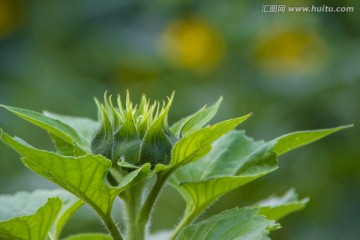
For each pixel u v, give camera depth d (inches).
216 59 442.9
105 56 482.6
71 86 466.3
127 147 153.9
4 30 485.4
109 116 158.6
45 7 496.4
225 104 408.5
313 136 166.4
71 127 162.7
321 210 396.2
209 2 452.8
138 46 476.4
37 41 490.9
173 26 462.9
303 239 387.5
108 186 147.9
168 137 156.0
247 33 433.1
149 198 157.2
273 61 422.6
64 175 146.1
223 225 148.3
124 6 492.4
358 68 403.2
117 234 156.2
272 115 401.7
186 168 175.9
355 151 401.1
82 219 368.2
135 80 479.8
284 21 431.2
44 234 157.9
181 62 452.4
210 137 146.3
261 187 390.3
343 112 401.7
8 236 156.0
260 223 145.8
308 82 402.0
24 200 187.3
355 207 397.1
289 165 398.0
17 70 472.4
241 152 177.3
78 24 499.2
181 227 169.3
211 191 163.2
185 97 434.6
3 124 442.9
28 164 144.8
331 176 404.5
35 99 456.1
